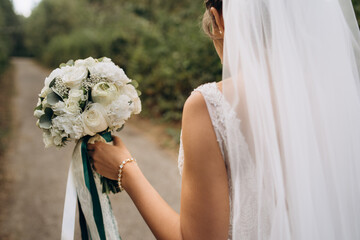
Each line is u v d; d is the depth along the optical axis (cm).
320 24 81
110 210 115
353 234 83
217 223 73
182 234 76
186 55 642
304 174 76
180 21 930
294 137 76
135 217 318
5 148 526
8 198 352
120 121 108
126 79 113
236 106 75
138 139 581
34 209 330
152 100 745
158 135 601
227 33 78
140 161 465
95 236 108
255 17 78
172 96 688
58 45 2131
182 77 633
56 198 355
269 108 76
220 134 74
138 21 1134
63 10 2747
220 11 86
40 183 393
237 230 76
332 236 79
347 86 83
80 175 107
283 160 77
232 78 77
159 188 374
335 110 81
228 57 78
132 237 285
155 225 83
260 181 75
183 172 77
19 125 688
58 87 106
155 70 766
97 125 102
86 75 109
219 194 73
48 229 296
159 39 891
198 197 73
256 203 76
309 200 77
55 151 518
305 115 77
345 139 82
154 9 1362
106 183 107
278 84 77
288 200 77
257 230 76
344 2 93
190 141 75
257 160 75
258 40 77
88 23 1988
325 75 81
